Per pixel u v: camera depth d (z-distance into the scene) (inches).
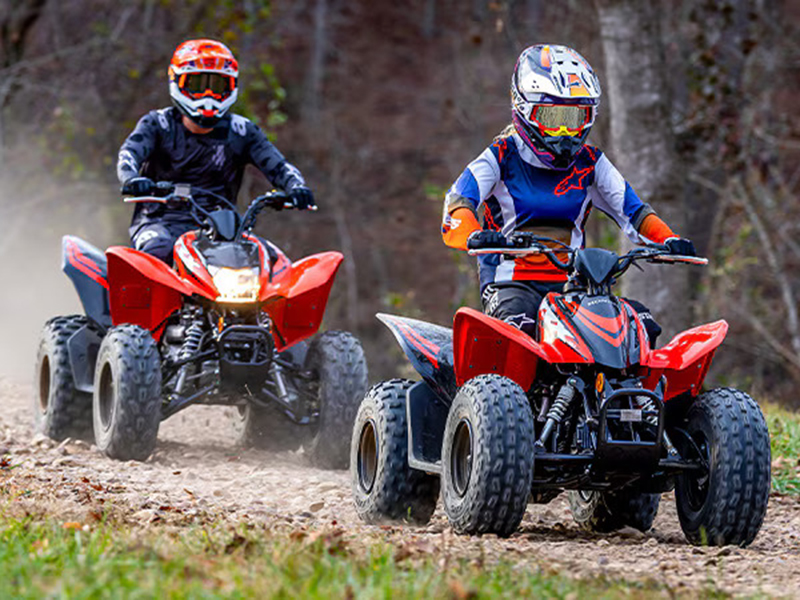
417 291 3083.2
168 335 982.4
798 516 855.7
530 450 653.3
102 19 2593.5
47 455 964.6
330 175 3395.7
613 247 1843.0
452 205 725.9
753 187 2140.7
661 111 1611.7
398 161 3624.5
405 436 742.5
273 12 3125.0
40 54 2596.0
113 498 757.9
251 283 938.1
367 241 3270.2
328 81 4092.0
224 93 1016.9
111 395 958.4
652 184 1609.3
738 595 554.9
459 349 704.4
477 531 663.1
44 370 1056.8
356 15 4534.9
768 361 2281.0
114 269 942.4
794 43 2255.2
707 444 679.7
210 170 1040.2
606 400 648.4
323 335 995.9
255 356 928.3
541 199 741.3
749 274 2212.1
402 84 4114.2
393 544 613.0
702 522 679.7
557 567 585.9
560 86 715.4
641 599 528.1
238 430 1084.5
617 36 1614.2
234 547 575.2
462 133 3722.9
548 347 677.9
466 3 4362.7
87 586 481.4
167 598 472.1
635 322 681.6
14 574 503.5
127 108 2386.8
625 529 789.9
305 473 942.4
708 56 1957.4
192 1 2329.0
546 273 732.0
